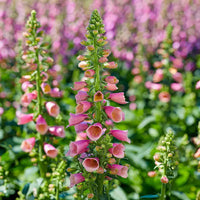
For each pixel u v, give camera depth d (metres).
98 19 1.43
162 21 4.19
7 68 3.41
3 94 2.71
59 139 1.94
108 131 1.43
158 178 1.87
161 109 2.43
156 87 2.46
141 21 4.34
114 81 1.43
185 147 1.88
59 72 3.21
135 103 2.86
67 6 4.45
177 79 2.50
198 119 2.47
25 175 1.83
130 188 1.87
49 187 1.57
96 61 1.43
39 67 1.67
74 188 1.68
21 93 2.31
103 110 1.43
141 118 2.58
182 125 2.40
